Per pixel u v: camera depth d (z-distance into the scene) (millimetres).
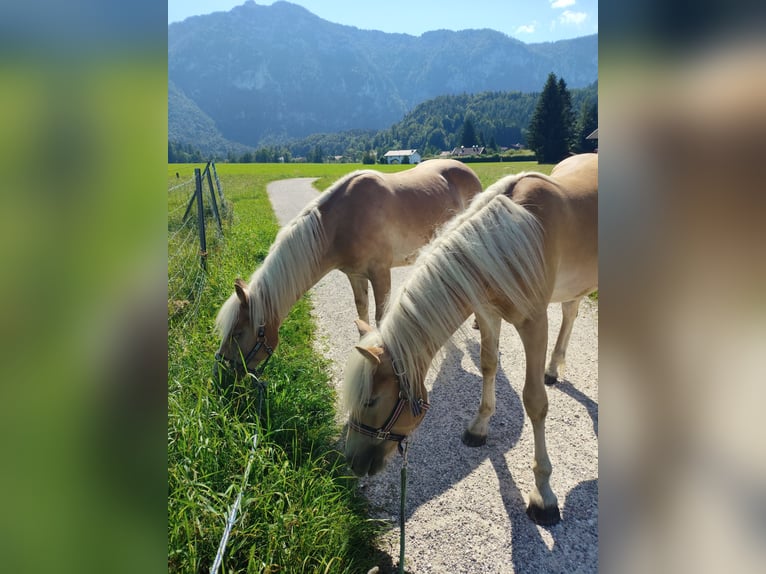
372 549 2539
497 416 3789
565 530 2678
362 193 4066
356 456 2391
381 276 4172
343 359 4730
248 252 7770
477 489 3006
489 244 2492
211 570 1772
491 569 2439
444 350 2615
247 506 2281
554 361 4160
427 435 3574
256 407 3234
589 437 3471
